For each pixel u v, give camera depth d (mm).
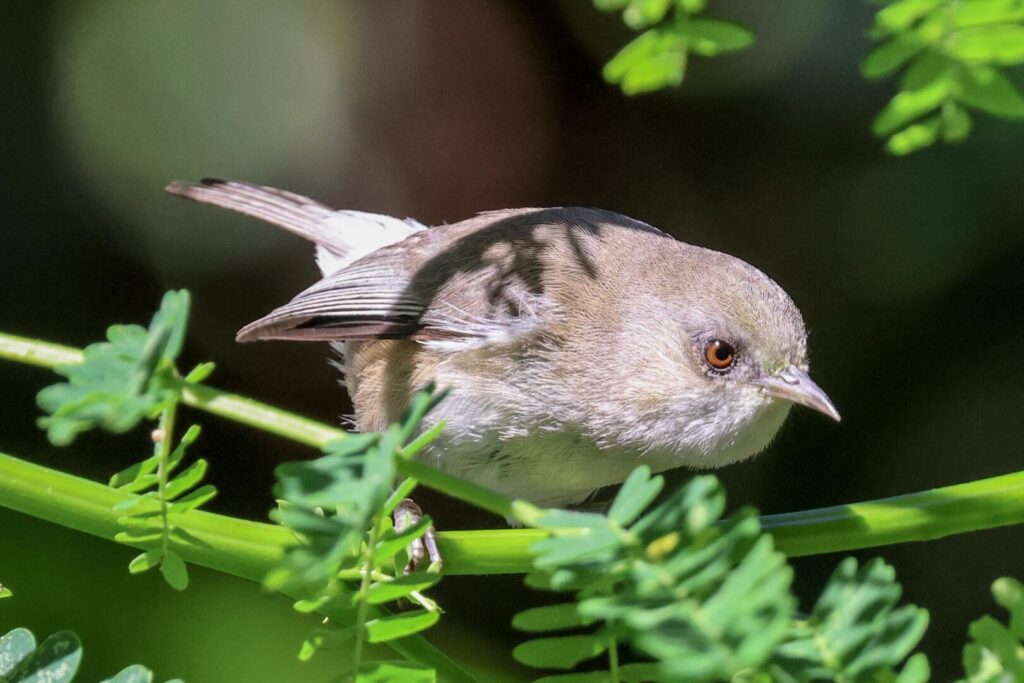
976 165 11695
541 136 13523
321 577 3322
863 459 12008
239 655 9977
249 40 13664
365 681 4344
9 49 12977
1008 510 6047
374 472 3539
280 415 4156
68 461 12047
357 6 13820
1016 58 5082
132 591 10203
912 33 5164
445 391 3844
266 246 13328
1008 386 11828
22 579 10125
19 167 12875
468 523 12500
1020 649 4102
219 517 5648
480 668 11477
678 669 3219
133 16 13406
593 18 13281
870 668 3625
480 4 13594
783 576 3363
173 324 3799
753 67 12633
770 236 12688
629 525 3910
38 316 12820
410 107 13727
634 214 13188
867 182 12352
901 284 12117
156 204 13234
